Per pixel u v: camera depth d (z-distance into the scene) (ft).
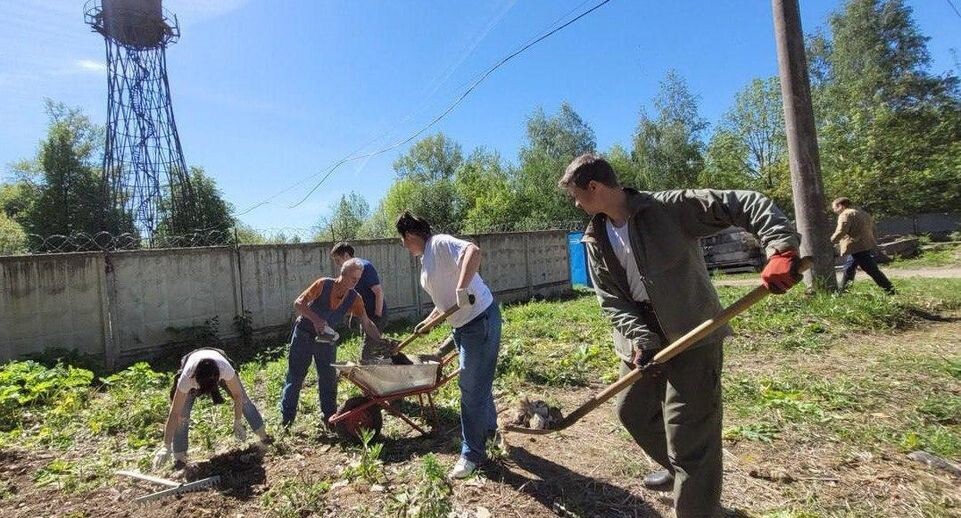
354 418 14.10
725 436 12.85
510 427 10.69
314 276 36.73
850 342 21.67
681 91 130.11
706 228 7.89
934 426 12.99
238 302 33.12
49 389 21.24
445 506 9.95
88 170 106.63
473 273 11.60
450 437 14.48
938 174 88.89
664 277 8.10
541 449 12.85
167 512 11.30
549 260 53.47
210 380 13.57
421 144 203.92
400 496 10.57
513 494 10.77
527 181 134.41
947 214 89.86
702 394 8.17
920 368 17.47
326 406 15.70
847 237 28.86
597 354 22.25
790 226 6.97
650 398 9.33
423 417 15.84
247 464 13.64
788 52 29.73
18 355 25.72
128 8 75.46
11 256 25.53
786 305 26.99
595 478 11.27
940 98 101.71
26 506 12.02
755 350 21.20
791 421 13.65
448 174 204.13
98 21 76.79
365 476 11.96
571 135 140.97
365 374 13.38
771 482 10.74
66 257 27.17
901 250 60.85
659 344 8.59
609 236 8.66
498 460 12.21
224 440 15.48
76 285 27.45
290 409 15.74
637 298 8.82
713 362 8.18
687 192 7.96
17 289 25.76
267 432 15.39
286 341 33.63
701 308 8.23
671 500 10.30
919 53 107.96
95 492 12.60
